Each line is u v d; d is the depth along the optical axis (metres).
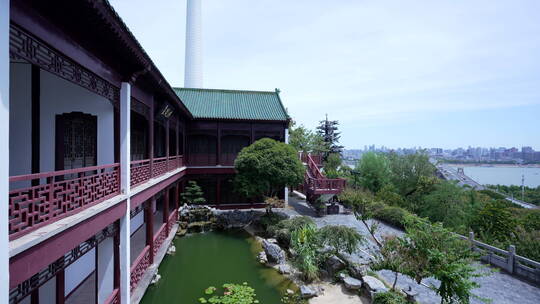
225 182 19.77
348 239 9.99
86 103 7.87
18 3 3.40
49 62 4.04
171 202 18.91
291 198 23.30
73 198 4.55
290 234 12.05
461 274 6.20
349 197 16.86
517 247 10.70
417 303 7.51
